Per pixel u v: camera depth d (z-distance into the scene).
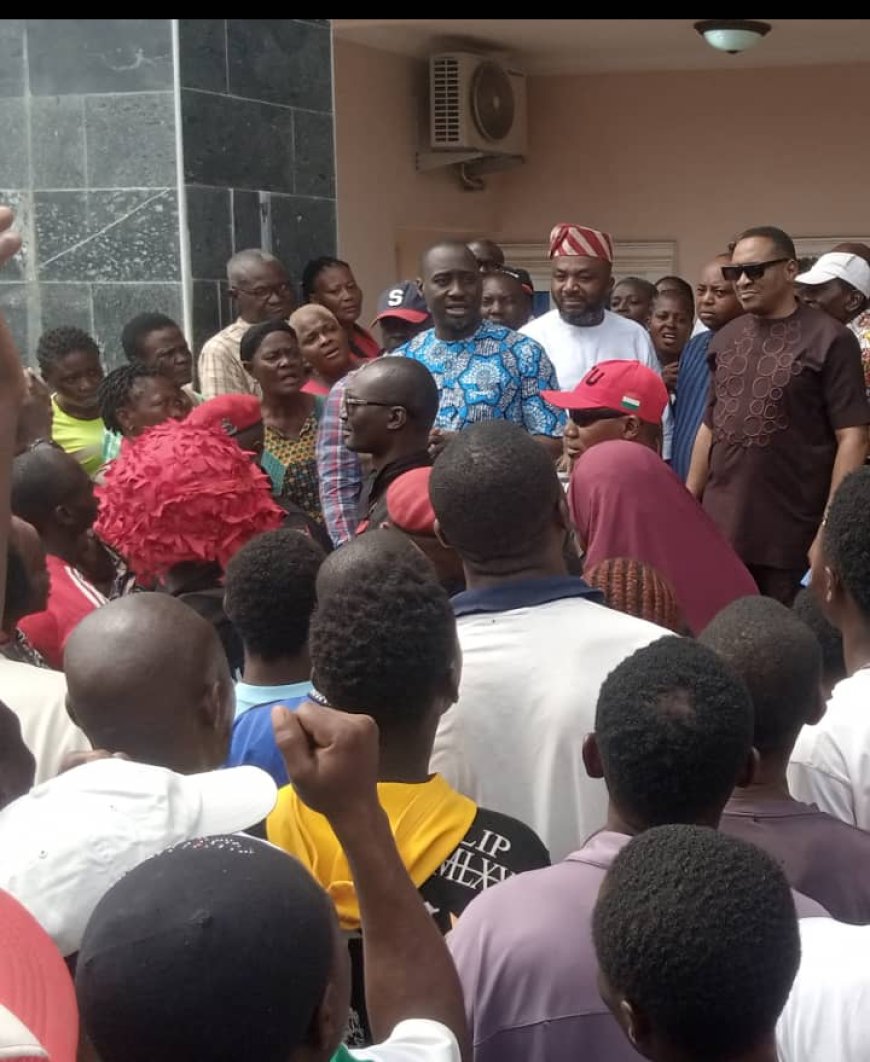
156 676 1.83
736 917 1.26
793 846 1.81
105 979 1.03
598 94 9.72
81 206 6.37
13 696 2.31
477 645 2.17
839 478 4.06
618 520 2.84
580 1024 1.57
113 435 4.59
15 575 2.48
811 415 4.13
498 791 2.15
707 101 9.55
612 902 1.31
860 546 2.23
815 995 1.52
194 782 1.55
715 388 4.29
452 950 1.62
